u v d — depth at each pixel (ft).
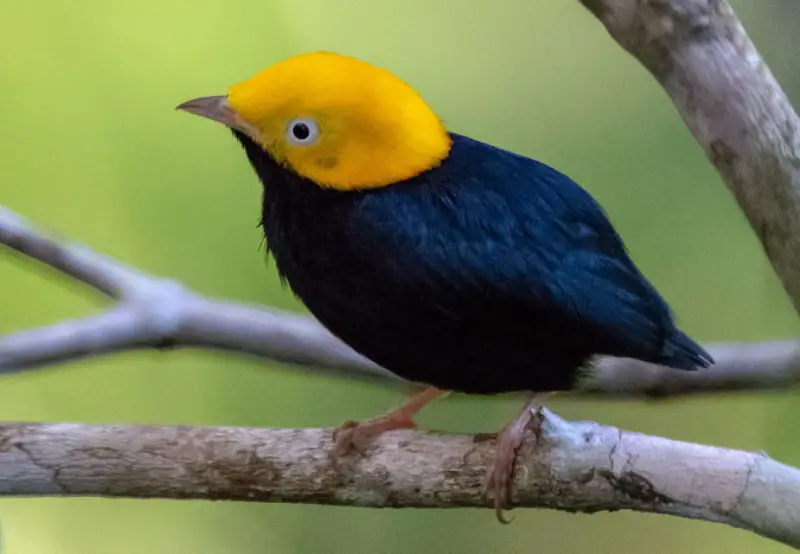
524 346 4.34
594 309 4.34
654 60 4.28
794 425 4.50
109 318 4.51
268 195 4.36
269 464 4.35
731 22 4.27
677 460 4.33
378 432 4.37
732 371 4.48
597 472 4.34
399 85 4.34
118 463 4.35
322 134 4.33
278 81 4.34
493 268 4.33
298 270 4.36
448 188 4.34
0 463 4.35
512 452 4.35
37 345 4.50
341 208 4.34
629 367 4.48
